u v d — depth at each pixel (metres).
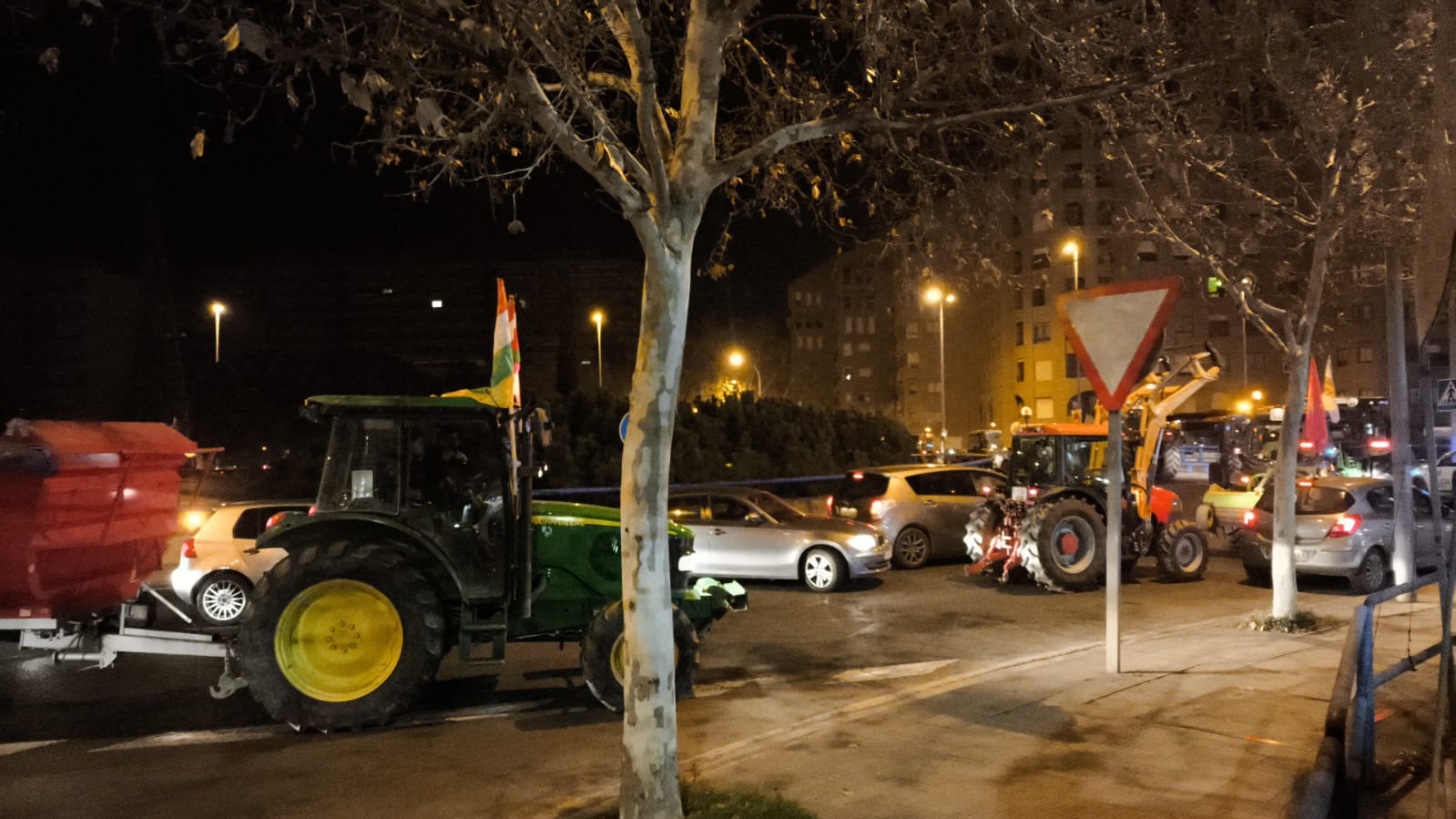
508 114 5.61
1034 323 64.31
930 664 9.55
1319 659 8.84
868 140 6.53
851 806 5.38
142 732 7.46
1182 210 9.92
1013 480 15.61
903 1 6.12
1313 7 8.08
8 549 7.47
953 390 73.88
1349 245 10.52
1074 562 13.84
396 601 7.44
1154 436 14.81
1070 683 8.11
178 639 8.13
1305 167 10.84
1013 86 6.23
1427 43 7.73
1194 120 9.12
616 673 7.75
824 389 92.50
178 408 46.38
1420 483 13.66
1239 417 34.97
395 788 6.07
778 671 9.38
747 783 5.75
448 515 8.01
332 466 7.98
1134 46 6.34
